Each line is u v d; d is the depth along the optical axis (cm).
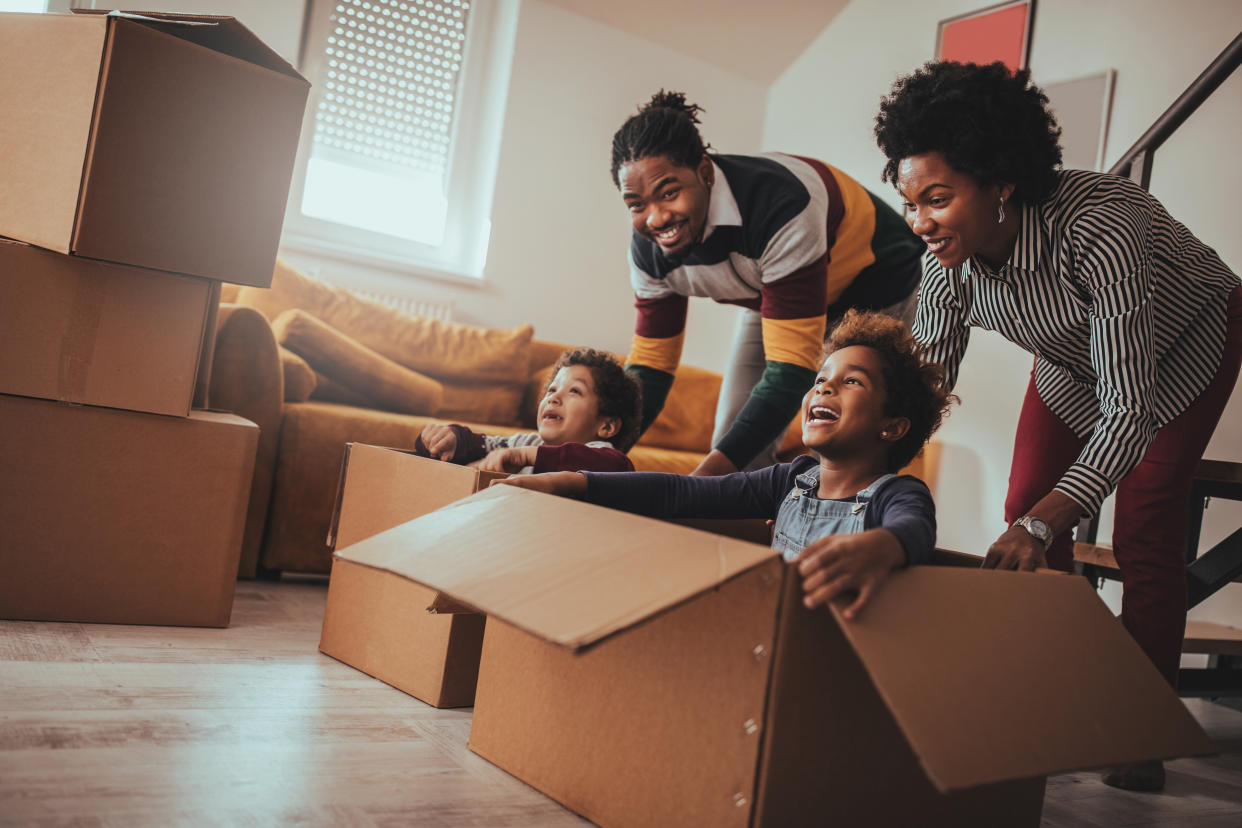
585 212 400
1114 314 113
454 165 391
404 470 135
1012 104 111
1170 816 115
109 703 103
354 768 94
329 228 368
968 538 323
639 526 79
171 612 147
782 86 431
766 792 73
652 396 195
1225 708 206
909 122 115
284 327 254
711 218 167
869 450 112
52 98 135
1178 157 271
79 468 139
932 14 358
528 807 90
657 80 412
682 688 81
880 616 69
